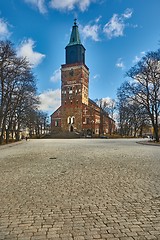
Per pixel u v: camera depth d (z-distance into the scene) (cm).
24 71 2920
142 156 1447
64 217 422
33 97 3603
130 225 385
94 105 8081
